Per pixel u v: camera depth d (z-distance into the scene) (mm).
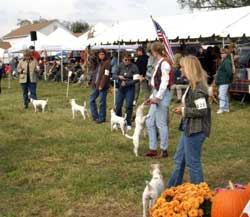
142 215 5715
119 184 6895
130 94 11742
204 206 4441
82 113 13672
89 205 6059
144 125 9211
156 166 5684
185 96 5535
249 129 11477
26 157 8781
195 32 16438
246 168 7879
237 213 4211
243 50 17516
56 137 10828
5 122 13297
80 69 29344
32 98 16156
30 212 5848
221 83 14211
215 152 9031
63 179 7238
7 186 7000
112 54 26438
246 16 15477
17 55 49062
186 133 5566
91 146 9664
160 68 8016
